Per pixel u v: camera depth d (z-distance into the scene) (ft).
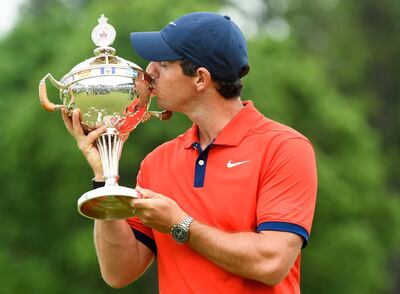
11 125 200.03
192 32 36.68
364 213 213.66
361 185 215.51
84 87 35.76
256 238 35.09
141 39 37.29
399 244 221.87
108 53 37.09
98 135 36.19
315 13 338.54
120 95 35.96
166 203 34.94
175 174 37.73
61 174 195.31
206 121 37.63
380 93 327.67
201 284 36.27
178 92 37.14
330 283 193.98
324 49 331.98
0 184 205.77
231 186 36.37
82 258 183.11
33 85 203.41
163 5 194.18
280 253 34.99
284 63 213.25
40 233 204.33
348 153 218.59
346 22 331.36
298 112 213.25
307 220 35.76
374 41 329.72
